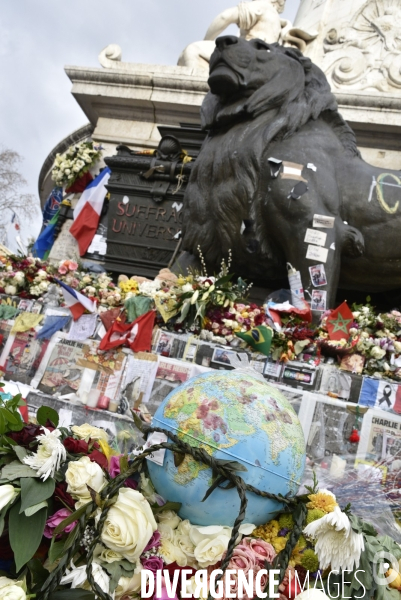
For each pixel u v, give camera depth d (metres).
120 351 4.52
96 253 8.27
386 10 9.28
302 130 5.78
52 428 2.36
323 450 3.79
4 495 1.93
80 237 8.37
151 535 1.92
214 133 6.14
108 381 4.46
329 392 4.05
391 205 5.48
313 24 9.88
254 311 4.65
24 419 3.18
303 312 4.55
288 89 5.79
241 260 5.75
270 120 5.75
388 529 2.52
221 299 4.68
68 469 2.05
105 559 1.88
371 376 4.14
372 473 3.00
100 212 8.42
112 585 1.83
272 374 4.24
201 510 2.02
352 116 8.00
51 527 1.98
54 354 4.68
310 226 5.28
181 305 4.65
